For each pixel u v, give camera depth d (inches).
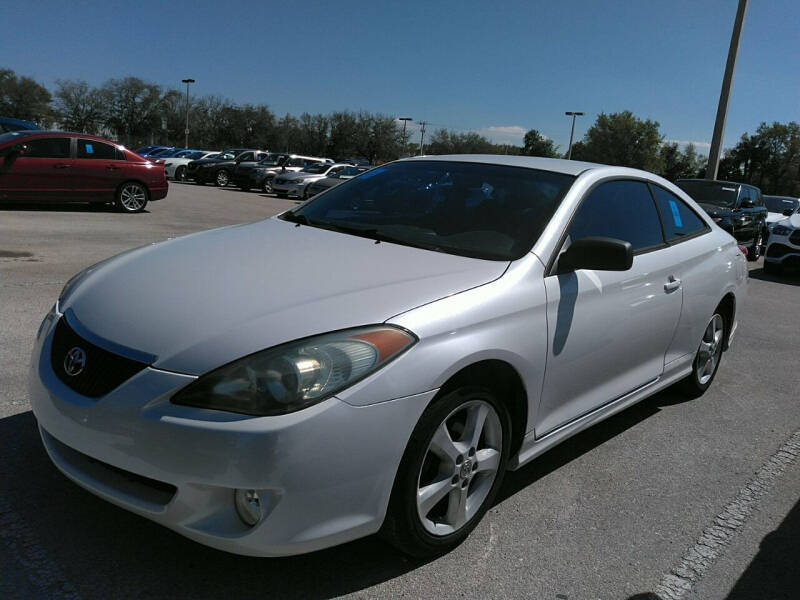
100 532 97.7
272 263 105.4
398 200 134.1
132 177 514.9
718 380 201.3
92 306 97.0
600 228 128.7
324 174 936.9
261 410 78.4
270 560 95.0
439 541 96.9
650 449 147.0
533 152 3932.1
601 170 137.4
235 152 1231.5
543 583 96.1
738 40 676.1
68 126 2945.4
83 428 84.4
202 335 84.2
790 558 108.1
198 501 79.8
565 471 133.0
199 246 118.6
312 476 79.6
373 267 103.7
